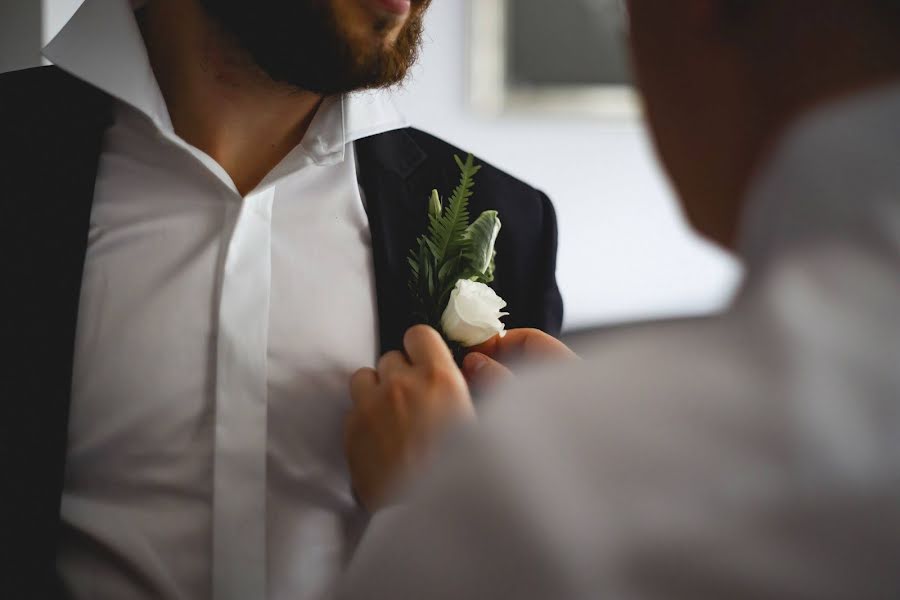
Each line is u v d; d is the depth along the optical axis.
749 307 0.32
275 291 0.74
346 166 0.79
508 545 0.30
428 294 0.73
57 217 0.71
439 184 0.83
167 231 0.73
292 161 0.75
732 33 0.33
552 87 2.17
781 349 0.30
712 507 0.29
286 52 0.68
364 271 0.77
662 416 0.31
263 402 0.71
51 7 1.15
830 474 0.28
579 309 2.29
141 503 0.70
